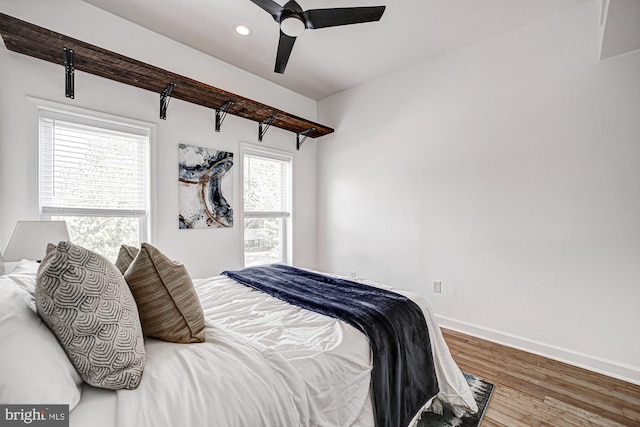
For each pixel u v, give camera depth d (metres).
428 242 2.96
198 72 2.78
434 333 1.64
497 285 2.53
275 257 3.66
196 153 2.79
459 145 2.75
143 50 2.43
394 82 3.22
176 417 0.71
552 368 2.08
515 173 2.44
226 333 1.15
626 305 1.99
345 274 3.73
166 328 1.02
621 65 2.00
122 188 2.37
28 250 1.62
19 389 0.61
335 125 3.83
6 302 0.73
